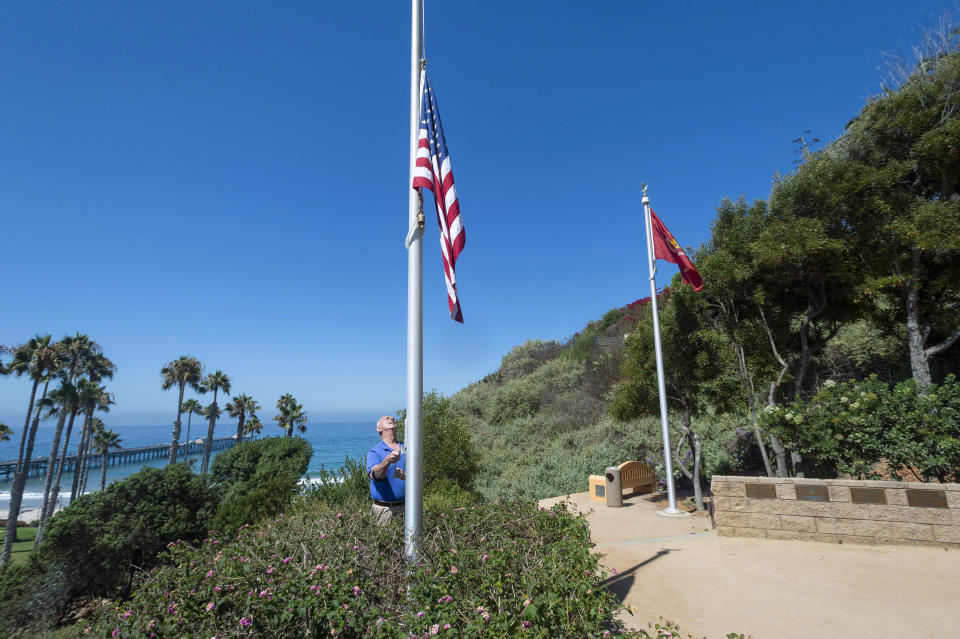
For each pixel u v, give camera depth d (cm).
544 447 1941
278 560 333
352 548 352
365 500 820
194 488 1798
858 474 679
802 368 877
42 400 3903
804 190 866
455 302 417
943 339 991
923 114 764
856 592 441
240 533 414
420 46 471
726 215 947
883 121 810
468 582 301
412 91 462
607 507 970
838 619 388
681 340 974
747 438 1135
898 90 827
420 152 424
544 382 2777
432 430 1208
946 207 735
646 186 949
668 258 926
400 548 369
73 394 4072
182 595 294
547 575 306
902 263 855
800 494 637
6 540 3088
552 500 1096
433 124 464
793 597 438
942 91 776
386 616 287
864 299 866
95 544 1527
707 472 1102
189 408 7019
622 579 516
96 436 5606
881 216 819
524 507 492
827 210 856
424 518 436
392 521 400
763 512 653
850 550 570
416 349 393
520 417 2497
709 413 1447
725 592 458
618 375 2238
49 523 1587
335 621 262
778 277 902
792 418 730
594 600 284
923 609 398
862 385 719
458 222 431
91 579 1535
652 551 623
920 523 571
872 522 595
